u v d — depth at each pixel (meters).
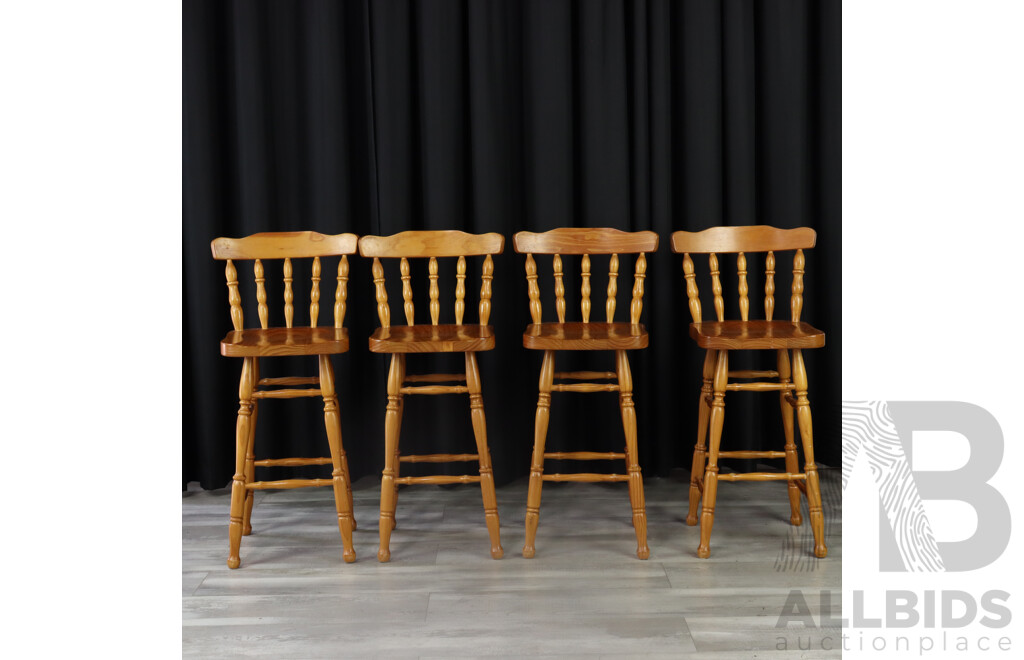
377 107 2.82
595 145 2.86
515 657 1.88
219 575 2.30
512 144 2.91
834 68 2.87
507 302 2.92
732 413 2.97
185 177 2.80
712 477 2.36
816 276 2.98
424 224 2.87
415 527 2.63
